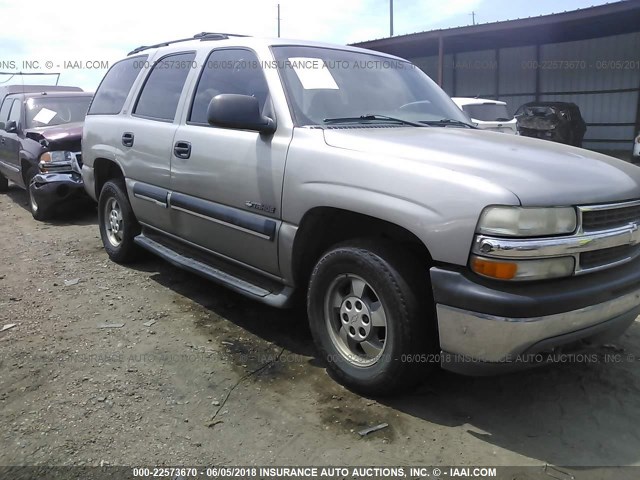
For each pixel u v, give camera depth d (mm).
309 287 3299
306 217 3230
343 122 3539
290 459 2613
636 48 17969
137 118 4938
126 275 5188
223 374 3373
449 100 4492
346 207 2975
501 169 2686
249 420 2910
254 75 3789
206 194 3963
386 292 2846
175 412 2979
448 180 2629
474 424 2885
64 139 7590
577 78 19578
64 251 6094
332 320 3246
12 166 8977
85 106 9047
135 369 3424
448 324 2652
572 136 16328
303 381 3293
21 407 3014
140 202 4844
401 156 2883
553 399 3117
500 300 2480
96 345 3744
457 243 2568
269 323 4121
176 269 5359
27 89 11664
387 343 2895
